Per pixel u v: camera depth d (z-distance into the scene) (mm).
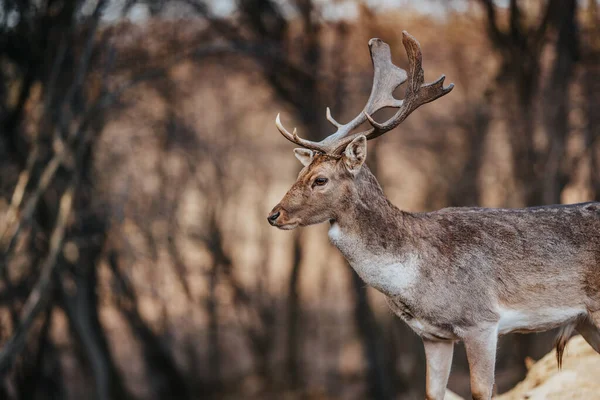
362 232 8203
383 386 30406
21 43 21031
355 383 32625
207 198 33156
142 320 28453
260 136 35031
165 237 29859
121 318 29078
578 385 9203
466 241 8258
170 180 31969
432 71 30438
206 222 33438
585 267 8227
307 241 36719
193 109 32312
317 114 30016
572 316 8320
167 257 31375
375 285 8297
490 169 31141
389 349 30922
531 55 26109
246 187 37812
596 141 27016
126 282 27391
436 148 31094
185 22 26422
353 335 34938
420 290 8180
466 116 30016
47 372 25359
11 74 21422
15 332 19094
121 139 27781
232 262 33844
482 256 8203
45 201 21750
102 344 25547
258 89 33750
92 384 25828
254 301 34125
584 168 27766
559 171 26016
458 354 26750
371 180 8281
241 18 28250
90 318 25188
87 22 21359
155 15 24672
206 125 33781
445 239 8258
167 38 25797
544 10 25672
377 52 9062
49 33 21047
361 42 29141
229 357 33594
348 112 30125
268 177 35594
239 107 34188
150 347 29250
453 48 29484
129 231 26922
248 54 27250
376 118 29547
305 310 36188
